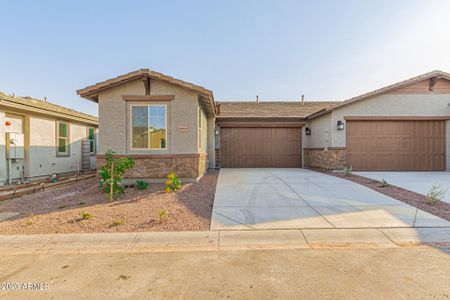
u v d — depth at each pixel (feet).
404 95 38.91
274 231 14.21
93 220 15.84
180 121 28.86
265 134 49.19
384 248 12.19
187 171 28.86
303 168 47.67
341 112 39.06
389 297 8.21
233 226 14.94
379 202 20.03
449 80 38.73
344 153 38.93
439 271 9.87
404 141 39.45
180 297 8.32
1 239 13.17
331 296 8.29
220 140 48.91
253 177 34.17
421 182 28.94
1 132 28.63
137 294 8.50
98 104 28.73
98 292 8.62
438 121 39.47
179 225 15.08
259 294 8.45
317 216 16.63
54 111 35.58
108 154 22.09
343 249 12.09
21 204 20.29
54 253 11.77
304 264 10.55
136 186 26.18
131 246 12.58
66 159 39.75
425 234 13.79
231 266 10.41
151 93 28.84
